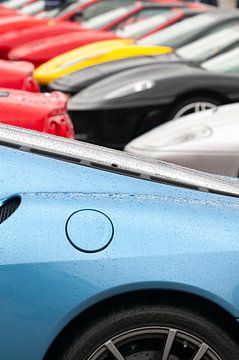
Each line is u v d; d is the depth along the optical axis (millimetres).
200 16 14562
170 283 3920
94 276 3869
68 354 3934
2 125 4805
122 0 20266
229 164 7664
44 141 4402
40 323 3844
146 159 4883
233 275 3996
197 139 7848
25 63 9555
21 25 16906
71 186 4090
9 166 4062
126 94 10305
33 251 3855
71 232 3914
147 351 4020
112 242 3928
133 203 4082
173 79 10383
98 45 12883
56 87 11484
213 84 10383
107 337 3949
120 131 10320
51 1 21078
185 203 4199
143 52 12633
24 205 3947
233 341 4066
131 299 3990
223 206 4270
